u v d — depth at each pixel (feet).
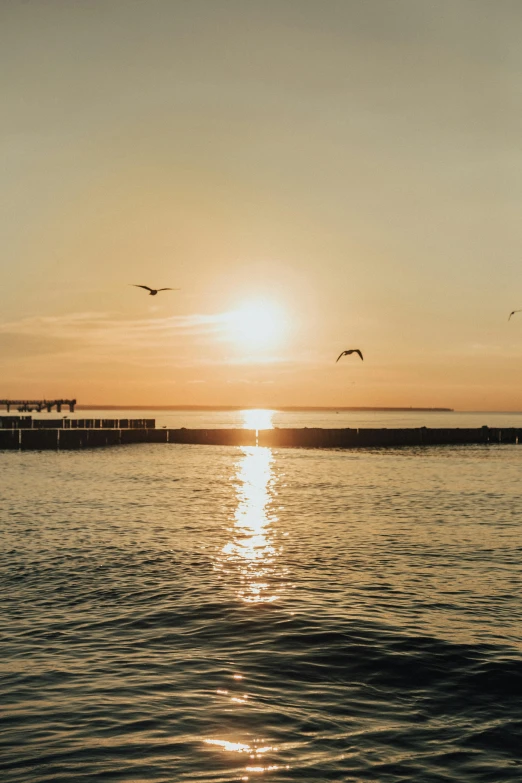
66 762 31.96
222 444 323.98
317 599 60.59
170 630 52.06
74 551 80.28
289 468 205.46
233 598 60.85
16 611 56.95
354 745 33.88
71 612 56.75
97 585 65.26
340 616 55.42
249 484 159.33
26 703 38.70
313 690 40.75
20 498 129.59
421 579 67.92
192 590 63.57
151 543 85.87
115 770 31.27
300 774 31.09
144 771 31.19
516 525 101.55
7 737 34.50
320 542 87.71
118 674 43.19
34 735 34.73
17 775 30.76
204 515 110.32
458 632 51.37
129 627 52.85
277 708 38.14
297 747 33.65
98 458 242.99
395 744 34.04
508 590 63.82
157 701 38.99
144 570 71.36
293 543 86.89
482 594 62.39
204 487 151.94
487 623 53.67
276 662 45.24
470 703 38.96
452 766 31.91
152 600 60.23
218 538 89.97
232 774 30.99
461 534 93.76
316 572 70.95
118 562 74.90
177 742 34.04
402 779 30.68
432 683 41.81
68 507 117.91
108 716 36.99
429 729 35.70
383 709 38.11
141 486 152.76
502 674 43.06
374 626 52.75
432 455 268.21
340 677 42.73
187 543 86.17
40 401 519.19
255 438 321.93
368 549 83.20
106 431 313.53
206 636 50.60
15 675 42.98
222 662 45.29
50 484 155.33
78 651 47.47
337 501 129.59
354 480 170.71
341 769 31.55
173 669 44.06
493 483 163.84
